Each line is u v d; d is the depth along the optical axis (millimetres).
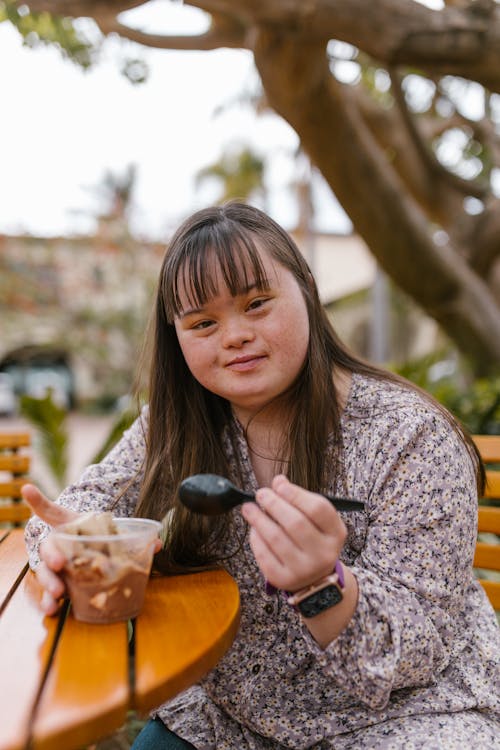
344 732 1179
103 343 22078
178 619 1043
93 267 21578
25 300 21453
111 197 21141
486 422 3754
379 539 1180
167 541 1354
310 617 996
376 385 1374
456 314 4484
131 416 3270
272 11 2717
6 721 761
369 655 1014
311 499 935
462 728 1134
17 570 1322
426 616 1105
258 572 1307
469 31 2449
